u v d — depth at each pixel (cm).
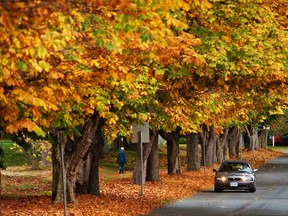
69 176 7388
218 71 5994
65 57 3897
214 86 6550
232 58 6012
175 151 13312
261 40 6212
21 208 6906
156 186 10250
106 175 13450
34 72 3903
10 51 3231
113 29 3647
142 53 4319
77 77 4481
